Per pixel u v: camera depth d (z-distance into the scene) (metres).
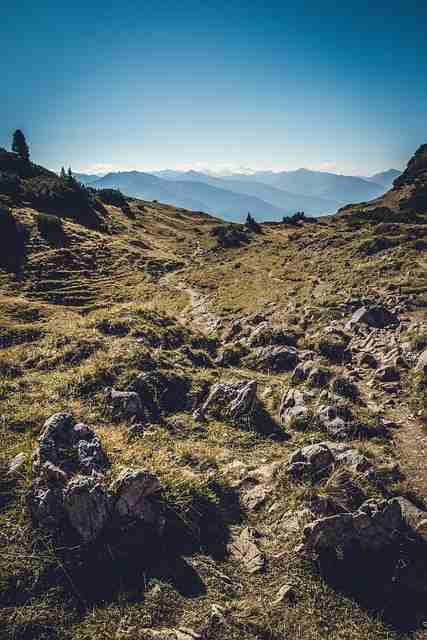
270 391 18.12
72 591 7.74
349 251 46.25
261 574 8.58
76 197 87.75
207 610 7.59
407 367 18.86
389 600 8.16
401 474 11.77
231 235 83.81
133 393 15.03
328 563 8.82
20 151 106.75
